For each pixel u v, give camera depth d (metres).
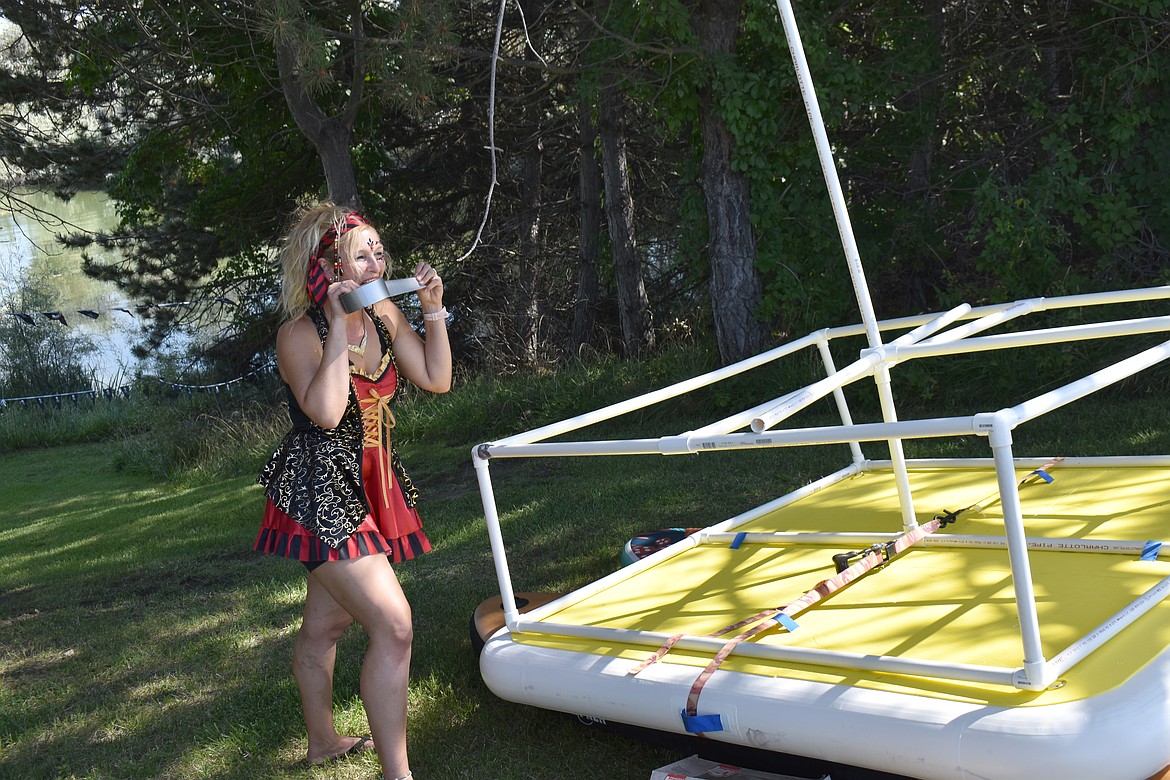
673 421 9.08
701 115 9.27
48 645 4.99
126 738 3.65
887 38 9.65
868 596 3.11
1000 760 2.11
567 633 3.19
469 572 5.19
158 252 16.97
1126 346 7.38
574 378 10.43
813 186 9.16
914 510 3.80
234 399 15.80
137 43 11.09
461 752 3.17
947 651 2.58
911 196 9.88
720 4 8.77
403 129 15.25
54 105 12.22
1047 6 9.07
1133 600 2.69
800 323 9.29
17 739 3.76
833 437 2.36
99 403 16.69
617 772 2.92
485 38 13.42
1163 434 5.87
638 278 12.92
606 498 6.39
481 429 10.19
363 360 2.82
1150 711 2.11
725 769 2.62
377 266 2.77
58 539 8.15
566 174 16.23
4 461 14.28
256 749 3.38
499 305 15.71
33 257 25.95
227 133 14.34
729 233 9.20
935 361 8.15
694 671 2.74
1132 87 8.25
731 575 3.61
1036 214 8.27
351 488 2.76
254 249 16.42
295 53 7.92
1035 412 2.17
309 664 3.15
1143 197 8.51
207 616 5.12
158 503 9.30
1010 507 2.16
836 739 2.36
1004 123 10.05
